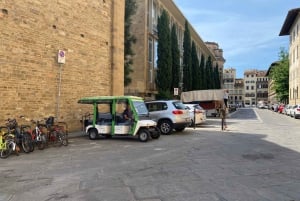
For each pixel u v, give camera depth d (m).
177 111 17.20
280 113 54.38
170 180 7.14
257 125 24.66
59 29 15.84
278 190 6.36
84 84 17.70
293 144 13.26
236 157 10.10
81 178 7.38
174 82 35.28
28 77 13.92
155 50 35.66
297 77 52.03
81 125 17.34
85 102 15.28
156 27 36.25
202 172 7.94
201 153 10.88
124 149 11.84
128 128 14.31
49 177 7.50
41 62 14.67
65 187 6.64
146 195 6.03
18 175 7.73
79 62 17.31
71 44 16.70
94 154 10.73
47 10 15.06
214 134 17.33
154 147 12.34
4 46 12.77
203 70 53.84
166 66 33.09
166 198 5.84
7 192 6.33
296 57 53.16
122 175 7.64
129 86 32.47
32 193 6.25
